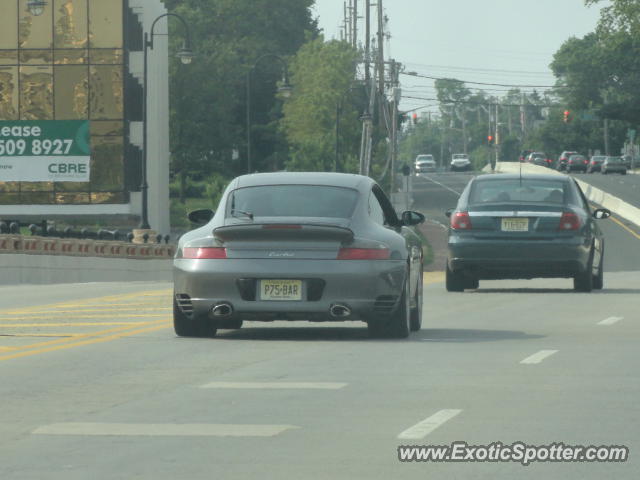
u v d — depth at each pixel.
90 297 45.38
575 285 44.34
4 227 72.25
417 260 28.73
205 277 26.14
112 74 143.75
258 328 30.11
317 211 26.48
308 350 24.64
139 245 90.44
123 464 13.42
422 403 17.58
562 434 15.05
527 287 49.47
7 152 144.00
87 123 143.62
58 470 13.12
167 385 19.62
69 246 76.38
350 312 25.88
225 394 18.58
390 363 22.34
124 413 16.89
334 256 25.91
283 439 14.84
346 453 13.96
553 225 42.25
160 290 49.66
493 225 42.53
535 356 23.30
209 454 13.96
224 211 26.91
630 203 176.62
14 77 144.00
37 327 30.19
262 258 25.97
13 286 57.97
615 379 20.05
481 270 42.78
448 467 13.17
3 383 19.97
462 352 24.14
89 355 23.89
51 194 144.25
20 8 144.00
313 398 18.11
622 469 13.05
